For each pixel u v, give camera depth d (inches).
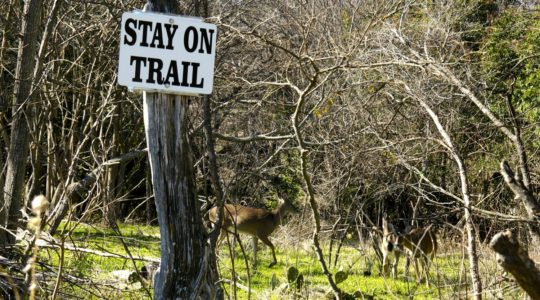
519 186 192.9
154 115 204.8
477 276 302.5
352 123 457.1
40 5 385.1
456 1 618.2
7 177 374.3
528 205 189.6
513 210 395.5
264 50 520.7
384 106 470.6
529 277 140.0
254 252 608.7
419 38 504.7
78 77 554.3
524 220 301.6
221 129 626.5
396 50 412.8
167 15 205.3
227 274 448.8
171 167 204.1
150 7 211.3
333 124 487.5
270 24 495.2
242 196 733.9
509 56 615.2
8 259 312.5
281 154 675.4
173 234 204.5
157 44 204.5
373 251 603.2
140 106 553.0
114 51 490.0
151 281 355.6
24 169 378.0
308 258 613.0
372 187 532.1
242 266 553.9
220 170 596.7
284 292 402.9
